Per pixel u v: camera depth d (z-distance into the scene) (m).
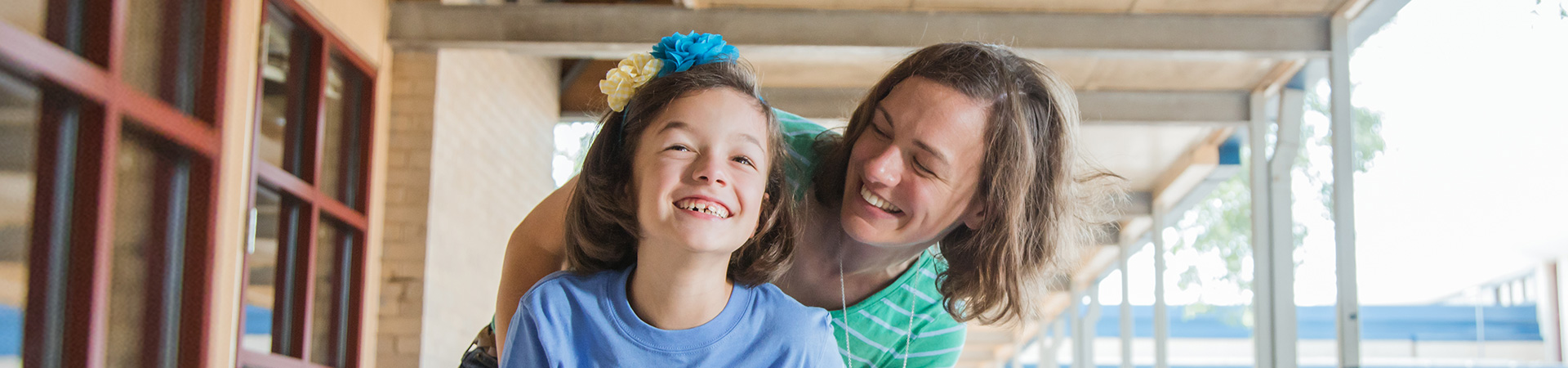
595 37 5.24
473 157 5.71
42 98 1.83
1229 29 5.31
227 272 2.25
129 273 2.04
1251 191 6.62
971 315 1.85
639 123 1.38
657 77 1.44
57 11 1.87
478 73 5.72
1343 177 5.14
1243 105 6.78
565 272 1.51
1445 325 14.51
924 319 1.94
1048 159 1.82
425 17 5.23
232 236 2.27
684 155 1.34
